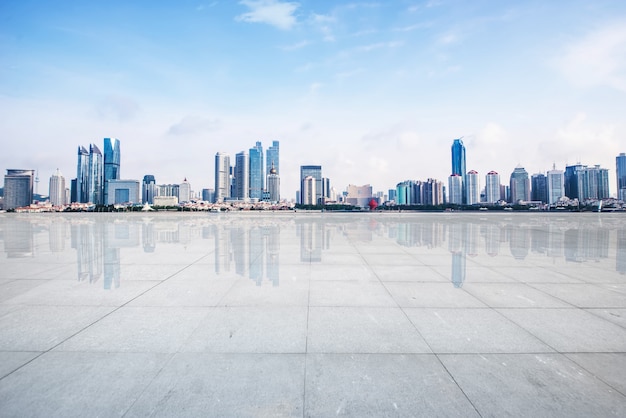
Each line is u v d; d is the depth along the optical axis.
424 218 34.16
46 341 4.34
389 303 5.85
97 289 6.66
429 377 3.57
